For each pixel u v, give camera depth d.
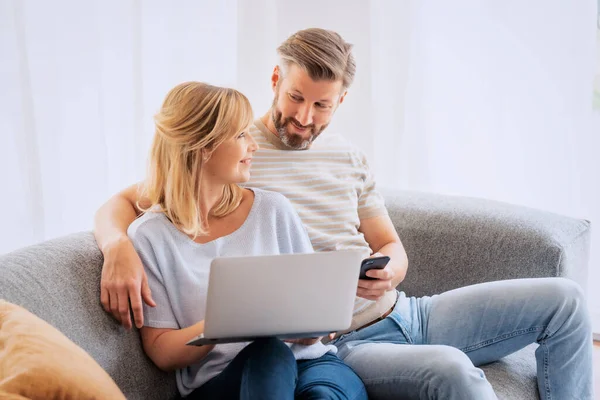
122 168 2.71
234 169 1.57
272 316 1.36
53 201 2.65
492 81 2.52
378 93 2.60
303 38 1.81
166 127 1.54
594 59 2.45
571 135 2.51
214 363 1.56
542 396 1.74
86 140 2.63
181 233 1.56
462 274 2.01
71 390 1.08
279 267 1.32
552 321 1.72
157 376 1.56
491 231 1.98
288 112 1.81
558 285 1.75
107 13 2.60
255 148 1.63
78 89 2.60
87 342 1.41
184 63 2.64
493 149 2.57
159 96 2.65
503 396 1.65
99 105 2.61
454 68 2.54
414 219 2.07
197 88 1.56
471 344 1.79
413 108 2.57
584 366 1.73
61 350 1.14
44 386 1.06
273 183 1.83
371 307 1.82
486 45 2.50
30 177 2.61
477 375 1.52
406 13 2.51
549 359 1.73
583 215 2.62
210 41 2.64
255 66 2.71
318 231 1.85
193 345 1.44
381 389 1.61
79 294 1.43
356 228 1.96
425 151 2.60
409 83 2.55
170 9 2.60
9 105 2.59
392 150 2.63
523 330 1.75
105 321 1.46
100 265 1.52
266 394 1.33
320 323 1.41
